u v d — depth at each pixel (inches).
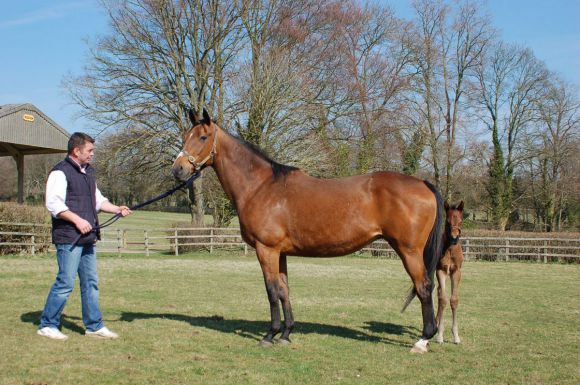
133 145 1035.3
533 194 1595.7
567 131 1534.2
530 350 261.4
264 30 1094.4
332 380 203.6
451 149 1428.4
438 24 1378.0
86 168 259.0
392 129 1311.5
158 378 200.2
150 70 1041.5
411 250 244.4
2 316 302.5
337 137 1184.8
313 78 1106.7
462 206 277.3
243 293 446.9
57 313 255.1
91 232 254.4
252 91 1027.3
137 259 800.3
